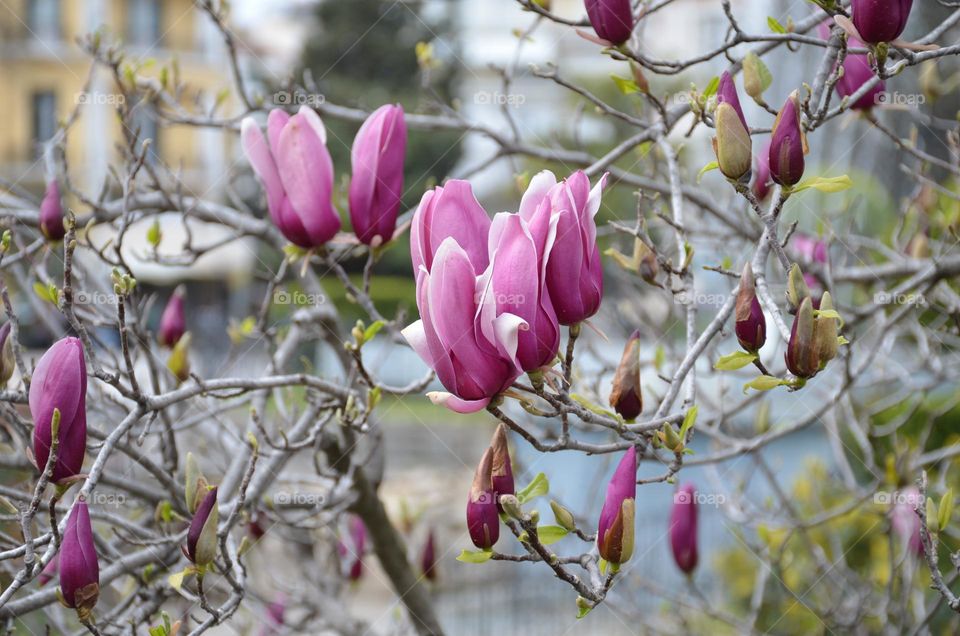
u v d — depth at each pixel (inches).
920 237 128.6
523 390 61.8
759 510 145.9
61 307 67.0
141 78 119.1
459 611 225.6
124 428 69.5
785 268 64.3
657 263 84.2
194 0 118.1
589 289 62.3
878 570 168.9
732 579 215.6
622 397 67.9
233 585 73.3
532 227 60.0
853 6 68.2
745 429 155.1
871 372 155.8
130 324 99.6
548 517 194.1
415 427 343.6
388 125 86.7
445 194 61.4
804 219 174.4
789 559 175.0
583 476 250.8
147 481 127.3
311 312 110.5
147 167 113.0
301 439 109.7
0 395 75.2
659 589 145.7
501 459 62.7
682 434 66.4
